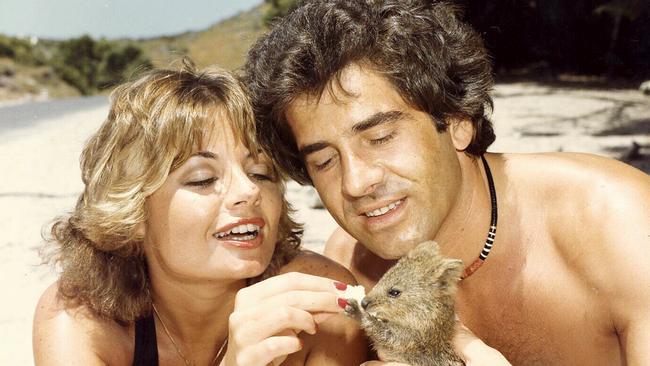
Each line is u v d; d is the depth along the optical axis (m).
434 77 1.35
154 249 1.38
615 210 1.34
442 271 1.41
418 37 1.35
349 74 1.32
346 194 1.34
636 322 1.30
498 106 5.30
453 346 1.41
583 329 1.38
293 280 1.33
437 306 1.41
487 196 1.41
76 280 1.39
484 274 1.43
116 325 1.41
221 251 1.36
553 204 1.39
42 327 1.38
